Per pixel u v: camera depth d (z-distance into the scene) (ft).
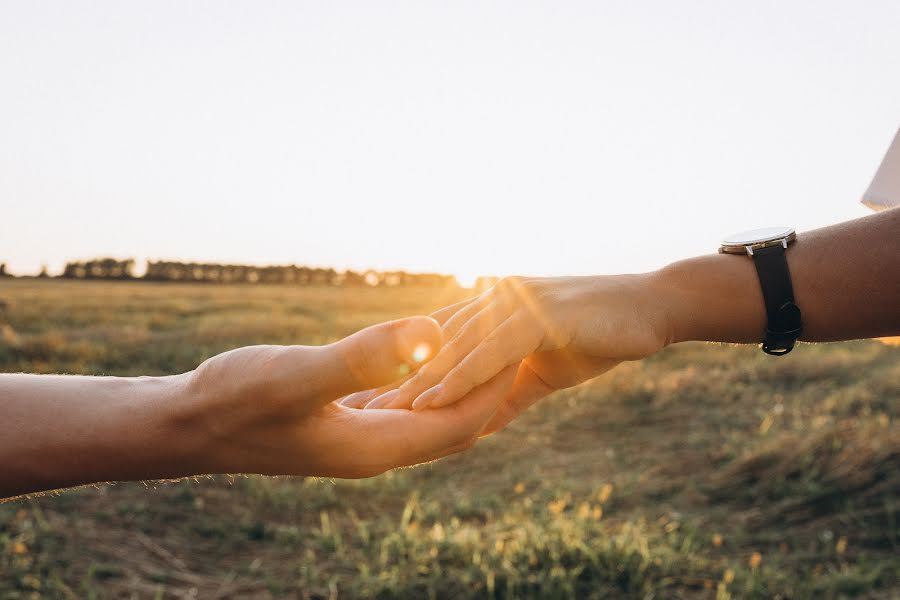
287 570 10.22
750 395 21.54
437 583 9.54
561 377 3.04
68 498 12.35
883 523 11.55
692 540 11.29
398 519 12.60
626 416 20.36
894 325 2.86
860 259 2.82
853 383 22.16
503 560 9.81
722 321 2.93
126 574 9.84
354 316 70.38
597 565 9.77
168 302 79.15
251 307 77.82
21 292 92.32
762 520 12.23
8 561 9.70
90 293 95.91
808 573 10.02
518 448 17.58
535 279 2.88
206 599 9.30
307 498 13.21
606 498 13.58
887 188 3.52
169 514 12.09
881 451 13.51
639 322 2.82
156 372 29.68
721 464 15.33
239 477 14.10
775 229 2.99
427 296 120.67
